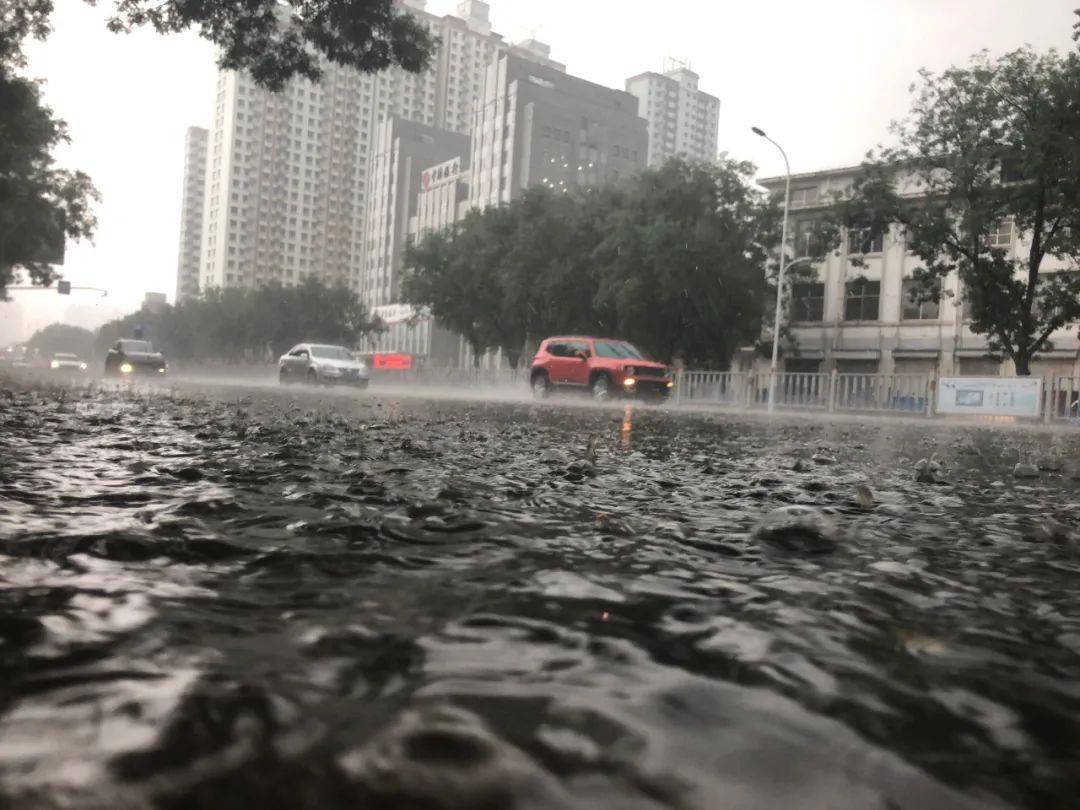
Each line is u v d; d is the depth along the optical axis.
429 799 0.66
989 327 27.19
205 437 5.22
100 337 127.81
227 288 86.06
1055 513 2.99
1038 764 0.80
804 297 41.81
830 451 6.50
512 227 39.56
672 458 5.15
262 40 15.34
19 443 4.34
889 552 2.08
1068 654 1.21
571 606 1.39
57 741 0.75
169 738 0.76
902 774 0.76
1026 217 25.91
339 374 29.11
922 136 25.88
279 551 1.79
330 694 0.90
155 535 1.88
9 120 22.78
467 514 2.43
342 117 158.50
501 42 168.25
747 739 0.82
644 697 0.93
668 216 32.22
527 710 0.87
